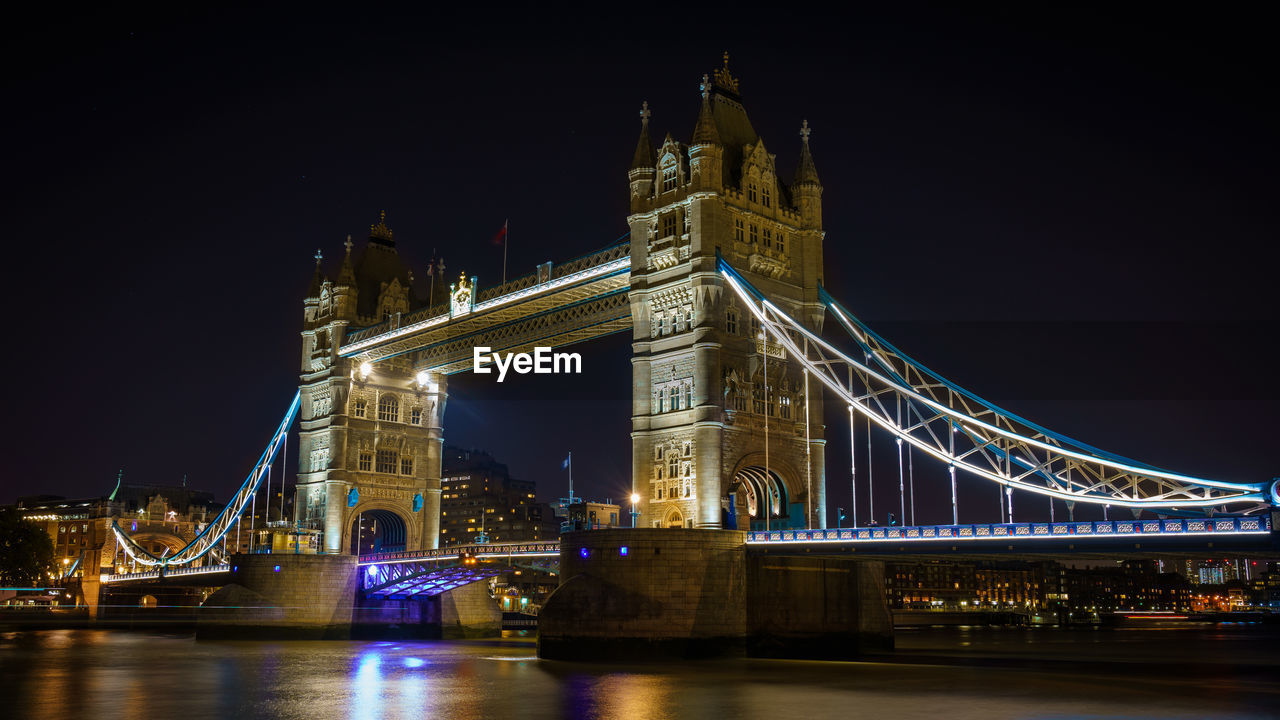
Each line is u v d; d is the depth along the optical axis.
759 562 76.62
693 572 72.94
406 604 124.44
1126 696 57.06
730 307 84.62
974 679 65.06
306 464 126.50
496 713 51.81
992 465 71.38
